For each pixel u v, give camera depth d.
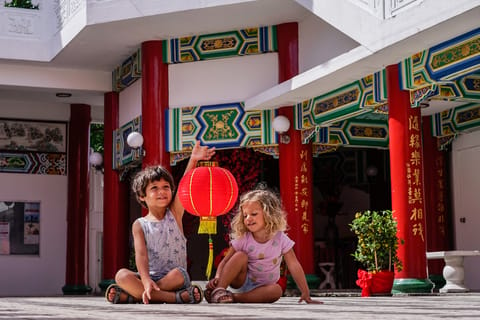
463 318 2.82
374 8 9.78
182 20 12.78
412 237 10.23
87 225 17.39
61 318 2.93
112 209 15.32
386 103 11.00
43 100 17.11
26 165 17.19
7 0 16.67
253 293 5.50
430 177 14.00
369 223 9.98
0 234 16.83
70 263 17.08
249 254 5.53
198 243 17.20
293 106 13.05
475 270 13.46
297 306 4.50
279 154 13.20
